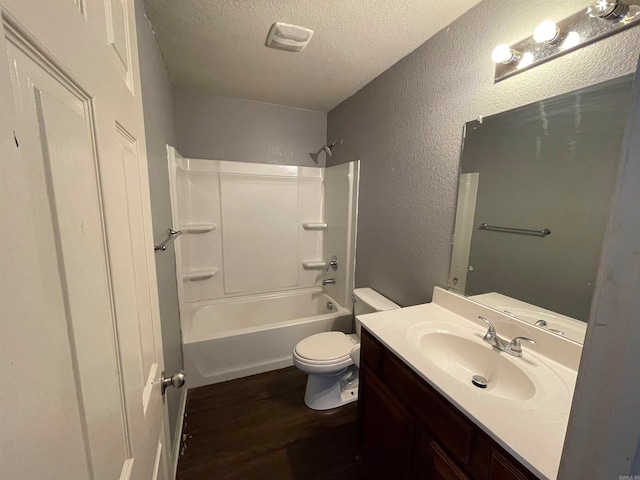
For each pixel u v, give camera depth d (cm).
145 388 66
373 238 210
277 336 225
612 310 34
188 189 245
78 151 36
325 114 286
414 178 167
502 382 100
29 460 23
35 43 27
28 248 24
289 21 138
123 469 47
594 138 89
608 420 35
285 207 282
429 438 93
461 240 138
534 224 107
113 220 47
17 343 22
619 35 82
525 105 108
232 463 144
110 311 45
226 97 247
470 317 131
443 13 130
